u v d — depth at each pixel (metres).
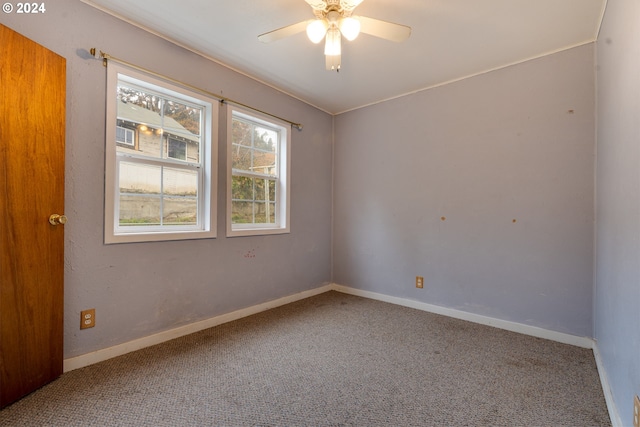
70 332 1.84
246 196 2.98
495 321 2.67
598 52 2.13
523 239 2.54
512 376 1.86
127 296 2.08
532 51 2.40
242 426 1.41
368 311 3.05
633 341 1.21
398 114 3.30
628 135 1.35
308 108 3.51
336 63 1.87
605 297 1.82
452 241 2.92
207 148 2.56
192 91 2.41
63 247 1.75
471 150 2.81
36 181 1.59
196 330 2.47
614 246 1.59
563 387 1.74
